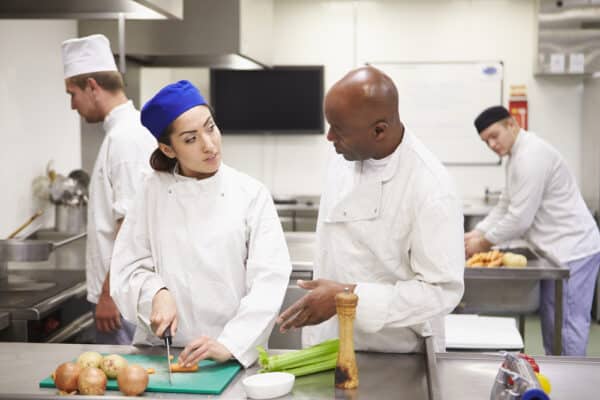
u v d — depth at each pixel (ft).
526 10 18.33
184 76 19.19
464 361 5.46
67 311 9.04
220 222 5.72
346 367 4.83
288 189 19.54
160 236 5.79
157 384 4.85
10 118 11.17
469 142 18.81
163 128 5.38
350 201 5.76
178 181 5.76
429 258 5.40
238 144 19.57
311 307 5.31
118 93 8.83
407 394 4.76
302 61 18.99
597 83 16.78
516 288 10.61
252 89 18.90
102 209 8.59
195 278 5.72
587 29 17.30
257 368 5.34
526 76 18.52
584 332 11.35
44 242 8.23
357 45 18.84
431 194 5.42
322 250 6.18
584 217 11.38
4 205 11.00
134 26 12.74
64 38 12.99
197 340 5.20
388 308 5.36
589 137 17.56
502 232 11.25
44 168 12.34
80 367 4.86
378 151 5.47
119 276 5.84
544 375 5.13
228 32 12.51
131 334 8.59
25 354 5.64
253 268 5.64
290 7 18.89
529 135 11.26
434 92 18.76
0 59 10.88
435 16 18.57
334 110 5.22
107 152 8.48
